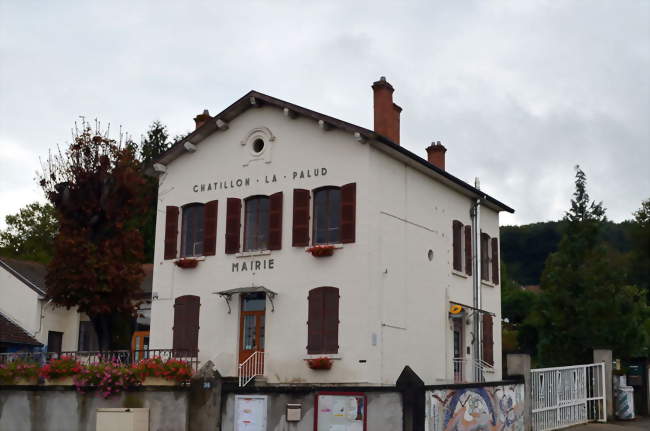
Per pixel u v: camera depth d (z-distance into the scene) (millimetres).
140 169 25922
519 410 18297
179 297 25141
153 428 16344
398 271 23188
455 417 15242
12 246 50000
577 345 29938
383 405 14156
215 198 25203
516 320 46281
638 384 24047
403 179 24141
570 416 20703
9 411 18094
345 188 22609
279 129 24344
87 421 17172
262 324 23516
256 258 23859
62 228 23641
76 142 24094
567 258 30922
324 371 21891
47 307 32844
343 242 22328
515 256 79312
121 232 23969
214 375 15828
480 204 29312
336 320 22031
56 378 18094
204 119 28312
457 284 26625
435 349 24719
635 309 30297
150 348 25344
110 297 23500
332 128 23234
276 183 24047
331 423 14391
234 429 15242
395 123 26156
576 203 31438
